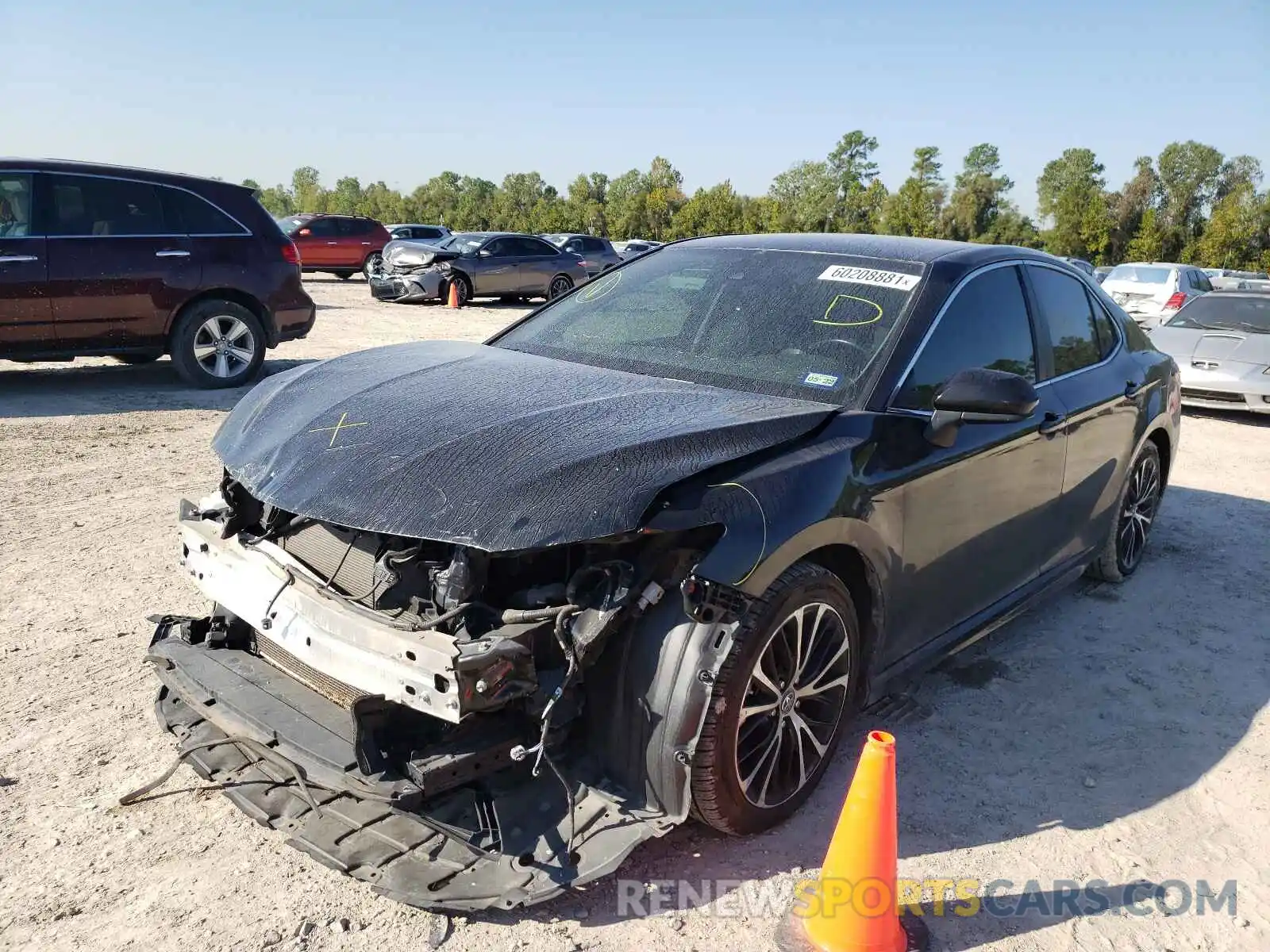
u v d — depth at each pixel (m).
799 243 4.07
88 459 6.66
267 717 2.72
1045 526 4.11
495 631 2.42
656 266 4.22
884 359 3.27
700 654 2.49
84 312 8.41
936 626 3.51
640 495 2.45
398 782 2.44
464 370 3.39
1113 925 2.62
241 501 3.07
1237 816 3.16
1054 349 4.22
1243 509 6.86
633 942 2.45
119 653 3.86
